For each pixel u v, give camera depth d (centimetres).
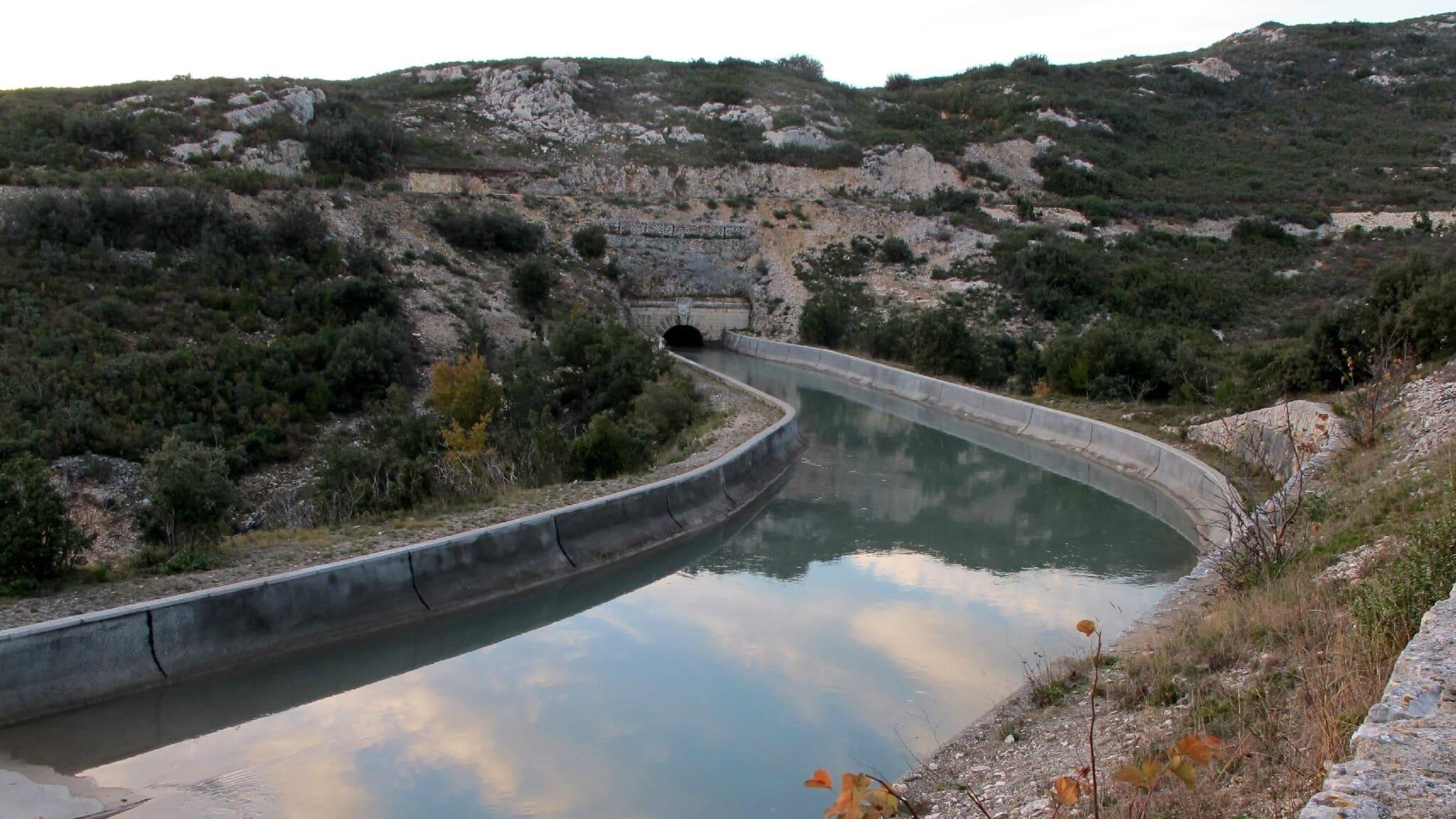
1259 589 1198
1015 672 1359
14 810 992
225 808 1012
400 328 3759
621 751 1142
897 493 2511
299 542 1595
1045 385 3553
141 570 1428
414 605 1530
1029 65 10119
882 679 1343
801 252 6100
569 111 7769
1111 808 708
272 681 1326
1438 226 5997
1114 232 6194
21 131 4781
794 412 3142
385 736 1191
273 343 3250
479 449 2364
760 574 1848
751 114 8069
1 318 2959
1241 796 666
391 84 8144
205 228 3781
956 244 6003
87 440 2536
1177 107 9194
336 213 4594
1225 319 4981
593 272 5612
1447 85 9375
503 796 1039
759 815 999
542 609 1662
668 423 3017
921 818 845
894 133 7706
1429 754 510
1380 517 1309
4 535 1319
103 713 1176
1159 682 988
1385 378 2039
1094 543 2053
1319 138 8425
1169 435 2688
